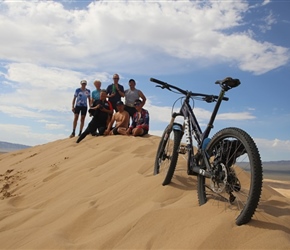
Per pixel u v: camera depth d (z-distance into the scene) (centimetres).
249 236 248
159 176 411
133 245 279
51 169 669
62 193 484
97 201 399
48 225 366
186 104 387
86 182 497
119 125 892
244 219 255
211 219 275
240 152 277
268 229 251
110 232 305
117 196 398
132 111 920
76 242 315
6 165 952
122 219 330
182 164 452
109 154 623
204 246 248
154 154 572
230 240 249
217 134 308
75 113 1085
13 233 359
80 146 862
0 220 421
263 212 277
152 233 286
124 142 743
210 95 377
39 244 315
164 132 434
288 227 260
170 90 400
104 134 930
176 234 275
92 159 625
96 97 1011
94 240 302
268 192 362
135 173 462
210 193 328
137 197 373
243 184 377
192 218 288
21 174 749
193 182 398
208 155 317
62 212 389
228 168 281
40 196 509
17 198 518
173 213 303
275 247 232
